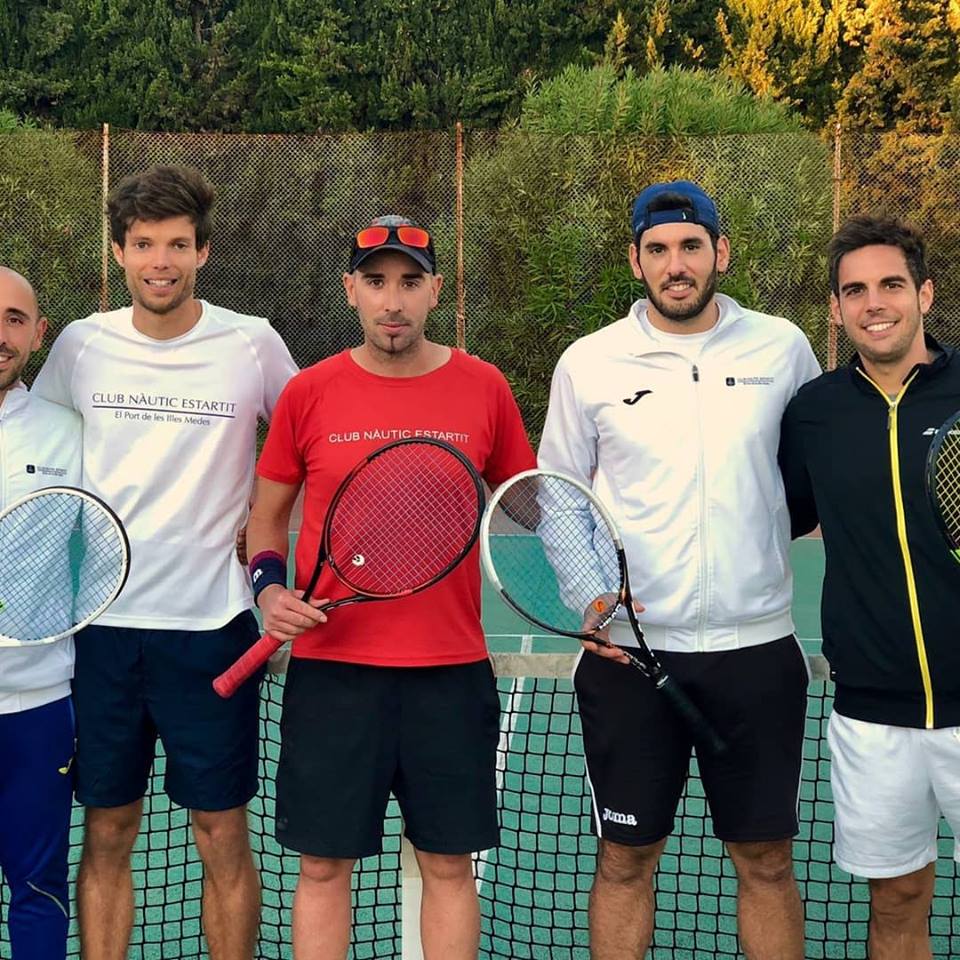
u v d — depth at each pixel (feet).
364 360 8.39
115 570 8.65
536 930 10.80
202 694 8.71
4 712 8.27
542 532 8.77
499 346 40.09
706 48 65.67
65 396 9.12
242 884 8.91
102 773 8.67
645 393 8.64
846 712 8.29
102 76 68.28
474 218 40.22
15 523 8.41
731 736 8.52
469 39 66.69
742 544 8.48
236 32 68.95
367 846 8.06
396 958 10.30
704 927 10.78
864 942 10.52
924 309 8.23
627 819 8.57
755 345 8.77
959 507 7.88
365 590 8.09
